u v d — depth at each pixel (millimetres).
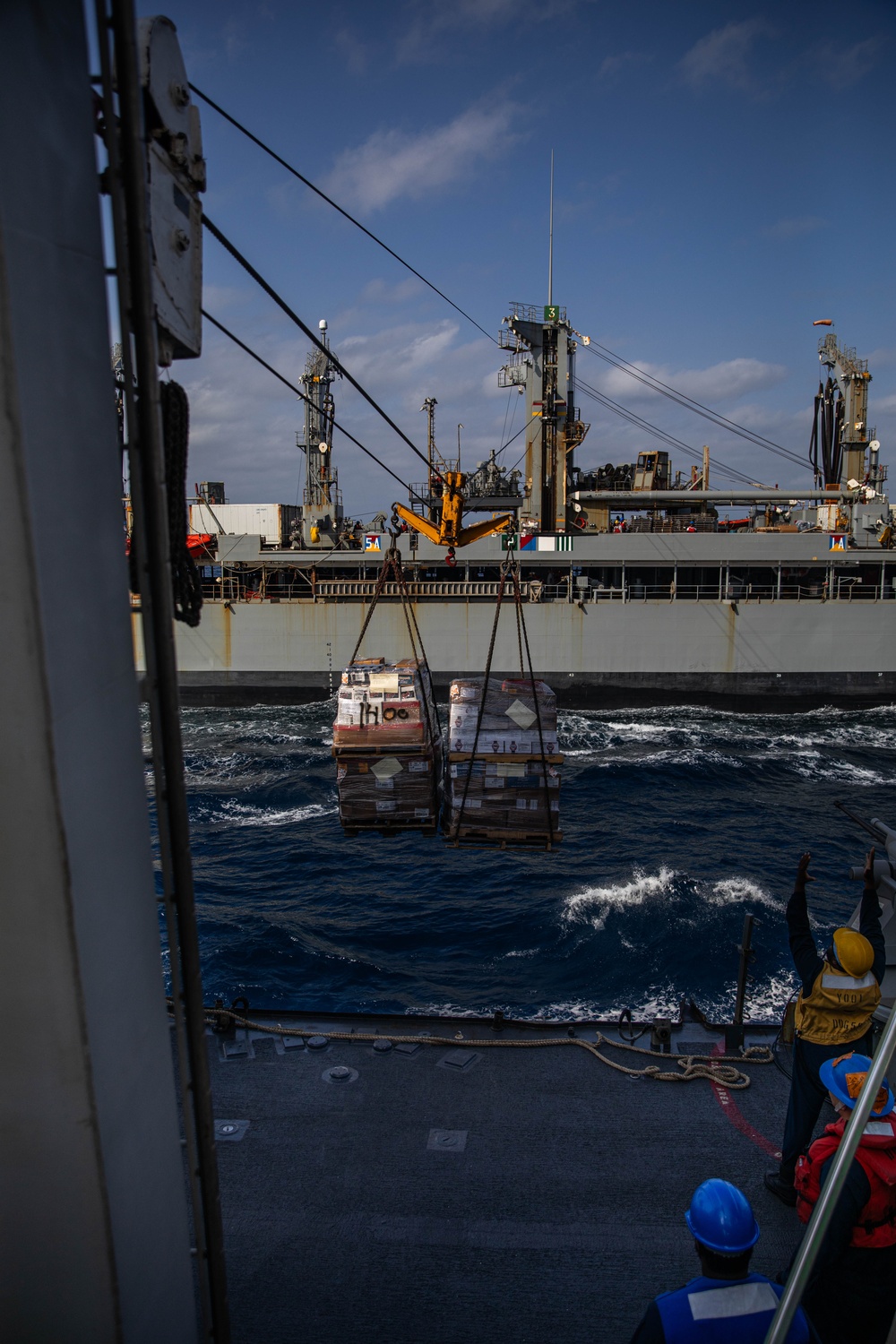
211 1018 6605
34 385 1646
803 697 39562
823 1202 2078
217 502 47906
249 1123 5348
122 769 2014
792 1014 6082
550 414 42094
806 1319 2447
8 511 1610
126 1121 2000
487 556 40281
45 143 1693
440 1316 3867
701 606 39156
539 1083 5824
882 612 39000
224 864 20750
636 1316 3861
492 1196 4668
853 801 26328
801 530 46000
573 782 28125
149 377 1998
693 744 33531
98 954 1871
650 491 44969
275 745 33094
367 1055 6195
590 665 39625
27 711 1672
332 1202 4621
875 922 4934
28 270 1630
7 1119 1861
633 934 15852
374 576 41844
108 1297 1939
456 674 40000
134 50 1904
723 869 19734
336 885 18984
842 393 46562
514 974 14539
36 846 1727
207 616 40250
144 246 1955
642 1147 5113
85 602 1843
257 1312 3895
